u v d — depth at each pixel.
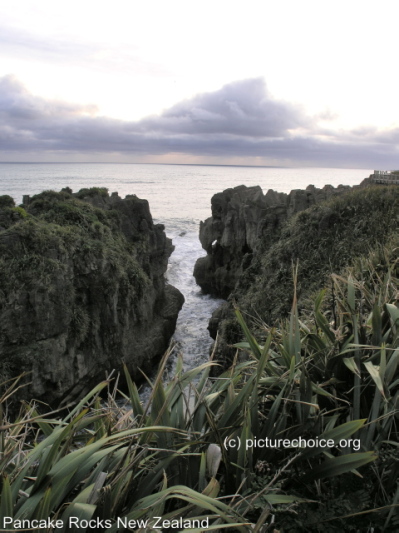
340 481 2.60
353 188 25.81
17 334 12.95
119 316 16.44
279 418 2.83
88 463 2.04
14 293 12.94
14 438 2.33
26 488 2.14
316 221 15.85
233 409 2.75
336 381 3.12
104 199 23.53
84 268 15.11
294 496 2.33
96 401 2.91
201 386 3.07
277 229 21.45
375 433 2.92
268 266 17.08
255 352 3.34
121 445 2.34
